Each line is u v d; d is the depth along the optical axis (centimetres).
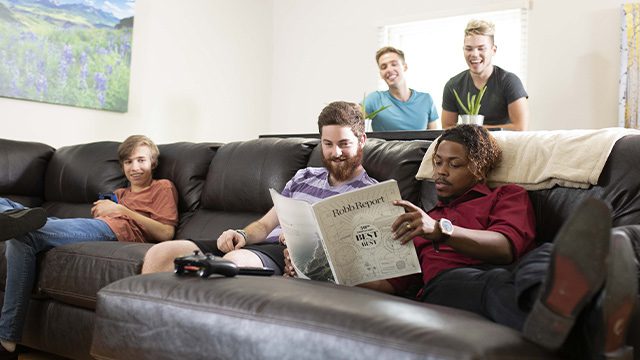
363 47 513
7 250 216
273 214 205
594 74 412
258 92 549
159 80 454
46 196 315
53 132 385
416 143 206
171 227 260
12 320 210
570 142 166
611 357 97
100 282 196
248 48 536
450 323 104
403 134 286
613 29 405
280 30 559
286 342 111
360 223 143
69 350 208
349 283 146
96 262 200
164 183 270
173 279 141
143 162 270
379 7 505
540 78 430
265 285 130
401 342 98
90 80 402
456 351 92
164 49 457
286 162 239
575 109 418
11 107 364
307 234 154
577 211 94
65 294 205
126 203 266
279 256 186
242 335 118
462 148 166
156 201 265
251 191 244
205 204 263
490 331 101
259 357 115
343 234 144
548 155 168
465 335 97
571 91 419
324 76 534
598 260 93
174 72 466
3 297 231
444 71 485
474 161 166
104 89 411
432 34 489
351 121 191
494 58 457
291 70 553
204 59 493
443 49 484
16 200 306
